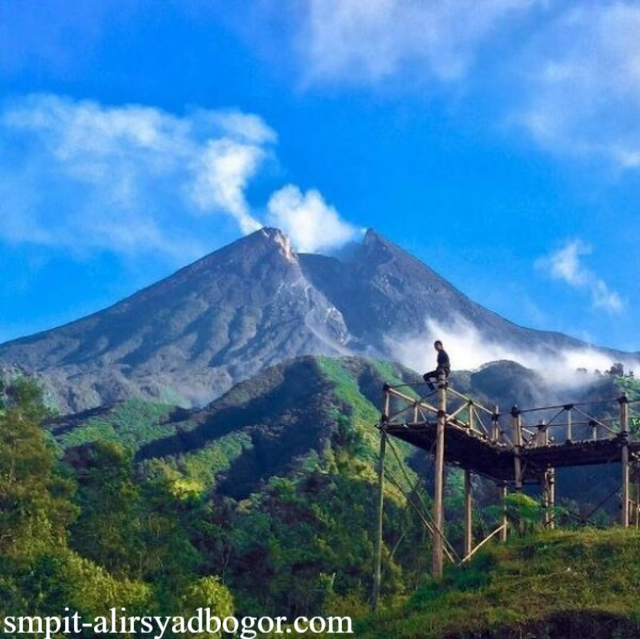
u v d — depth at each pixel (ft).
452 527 207.51
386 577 187.73
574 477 356.18
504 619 98.22
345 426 269.23
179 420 499.10
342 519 207.92
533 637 96.07
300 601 189.88
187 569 184.65
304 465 366.63
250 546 203.00
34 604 143.33
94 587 146.30
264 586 194.49
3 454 169.07
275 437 431.02
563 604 99.40
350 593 175.73
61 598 144.77
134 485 195.83
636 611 95.40
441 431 120.78
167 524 187.01
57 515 169.58
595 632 94.84
